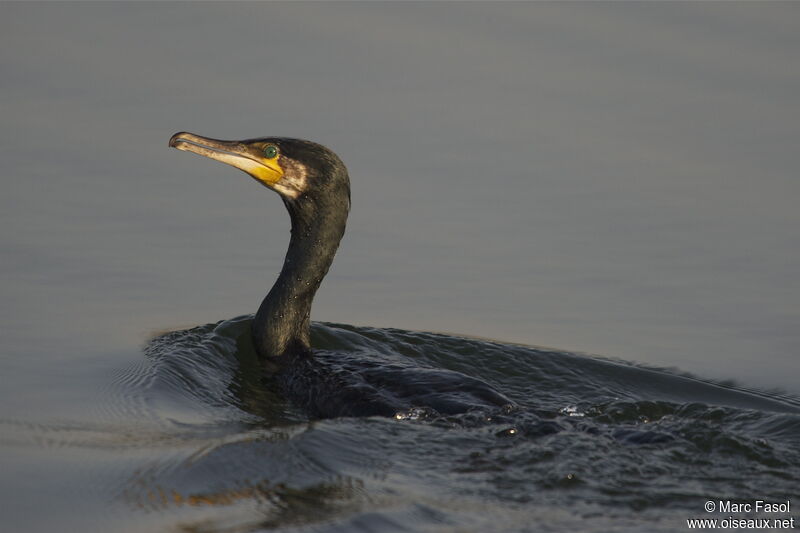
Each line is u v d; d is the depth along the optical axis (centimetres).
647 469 1085
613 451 1122
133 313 1603
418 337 1558
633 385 1463
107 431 1223
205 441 1187
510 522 971
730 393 1448
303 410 1324
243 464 1105
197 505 1023
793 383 1477
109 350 1486
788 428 1234
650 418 1284
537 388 1440
